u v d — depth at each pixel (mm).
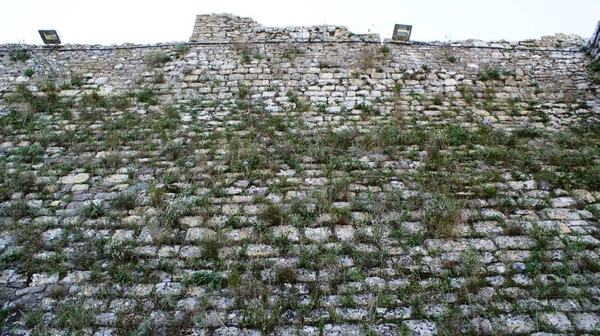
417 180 5852
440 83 8039
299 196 5590
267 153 6418
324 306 4223
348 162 6199
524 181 5852
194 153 6434
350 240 4930
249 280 4430
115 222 5188
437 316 4105
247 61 8516
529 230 5059
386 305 4211
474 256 4688
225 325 4062
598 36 8352
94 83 8055
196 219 5234
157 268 4609
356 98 7695
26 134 6852
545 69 8297
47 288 4406
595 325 3992
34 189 5723
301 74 8219
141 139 6766
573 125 7027
